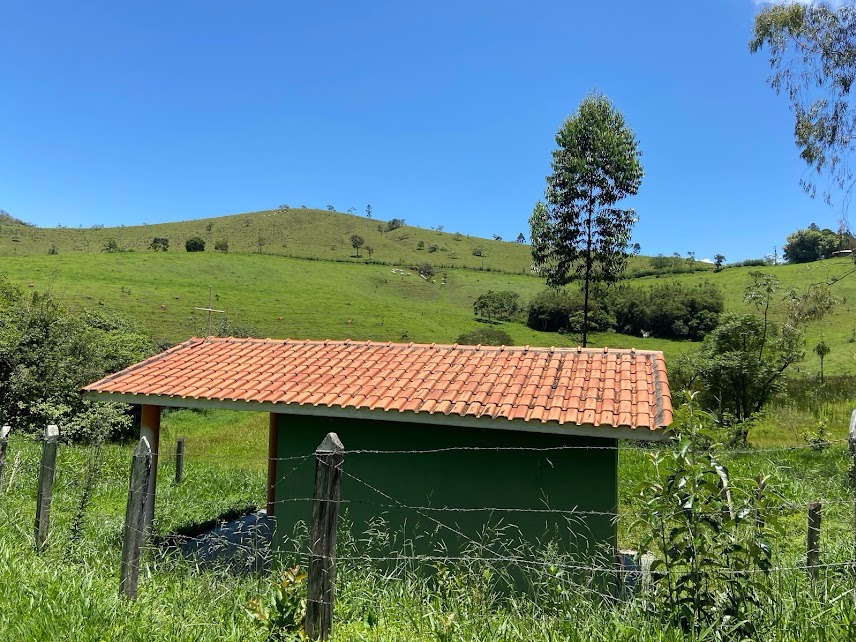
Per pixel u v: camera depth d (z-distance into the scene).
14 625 3.93
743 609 3.72
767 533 4.66
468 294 88.06
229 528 9.58
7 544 5.73
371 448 7.41
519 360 8.08
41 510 6.07
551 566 5.01
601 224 21.92
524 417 6.34
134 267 70.62
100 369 16.47
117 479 11.00
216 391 7.70
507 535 6.77
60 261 67.31
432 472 7.17
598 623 4.04
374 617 4.61
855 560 3.87
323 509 3.95
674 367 20.42
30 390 14.69
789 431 18.42
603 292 23.91
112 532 7.29
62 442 14.62
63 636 3.79
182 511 10.13
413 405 6.80
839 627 3.69
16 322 15.30
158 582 5.29
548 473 6.78
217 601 4.80
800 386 23.56
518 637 3.99
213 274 75.06
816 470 11.44
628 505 9.76
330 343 9.48
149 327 46.44
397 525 7.17
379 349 9.06
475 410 6.56
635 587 4.72
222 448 18.31
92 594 4.37
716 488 3.84
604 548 6.38
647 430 5.90
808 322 18.41
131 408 18.59
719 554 4.18
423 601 4.81
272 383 7.90
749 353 18.39
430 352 8.73
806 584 4.43
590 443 6.66
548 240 22.45
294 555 7.23
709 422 4.54
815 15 15.68
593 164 21.56
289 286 75.88
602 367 7.55
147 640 3.87
